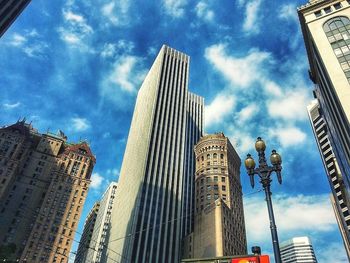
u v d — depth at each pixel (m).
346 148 66.88
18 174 136.88
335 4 77.25
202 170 138.25
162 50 191.12
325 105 84.00
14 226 121.81
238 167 155.50
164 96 168.25
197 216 123.31
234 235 115.56
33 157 146.00
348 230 117.94
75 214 128.88
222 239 104.44
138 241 114.12
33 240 115.88
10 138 139.75
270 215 17.30
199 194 130.12
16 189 132.25
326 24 74.25
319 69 76.12
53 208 126.94
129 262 107.44
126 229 120.94
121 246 117.12
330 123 85.06
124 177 166.00
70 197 133.00
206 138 150.25
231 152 151.00
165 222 124.50
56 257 114.75
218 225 108.94
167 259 114.19
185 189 154.62
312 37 73.06
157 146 147.00
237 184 143.75
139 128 170.50
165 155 146.38
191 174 167.75
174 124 160.50
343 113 58.62
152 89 174.88
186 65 193.00
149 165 138.50
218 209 114.38
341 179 107.06
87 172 147.25
